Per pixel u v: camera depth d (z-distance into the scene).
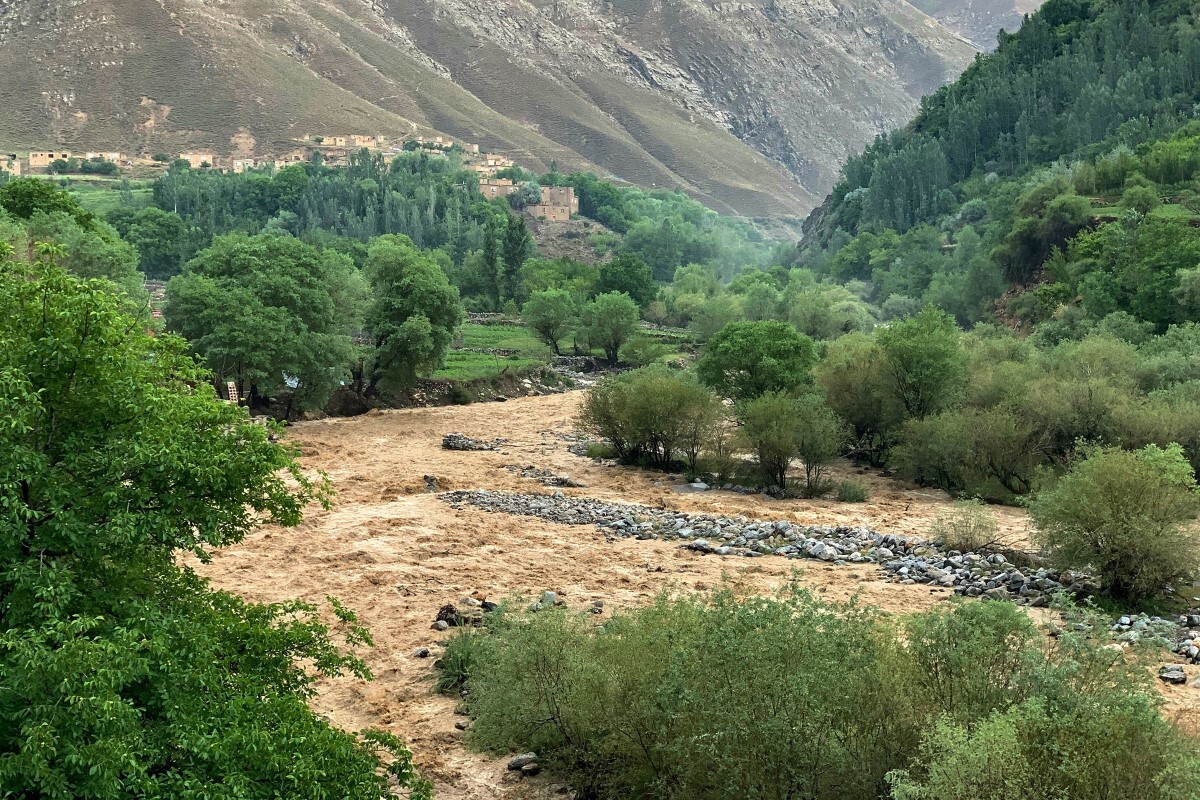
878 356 56.72
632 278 172.75
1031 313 112.44
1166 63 194.88
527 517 40.03
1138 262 88.75
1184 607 27.77
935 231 184.00
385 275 75.69
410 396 79.56
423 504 41.81
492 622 20.44
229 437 14.19
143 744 11.19
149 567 13.95
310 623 14.84
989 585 29.28
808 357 58.25
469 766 17.78
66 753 10.52
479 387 85.69
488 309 175.25
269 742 11.85
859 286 175.25
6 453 11.95
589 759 17.14
